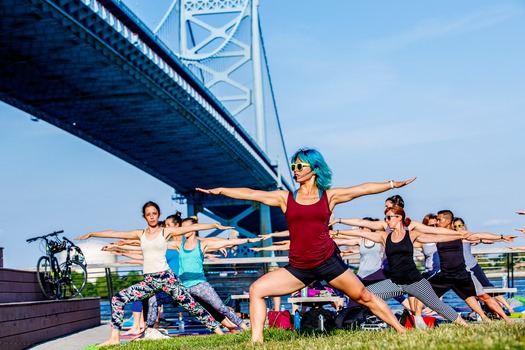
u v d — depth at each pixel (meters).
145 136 47.56
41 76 35.50
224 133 48.19
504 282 12.66
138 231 8.24
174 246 9.02
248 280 14.51
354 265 12.14
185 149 51.56
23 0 25.30
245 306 13.96
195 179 63.97
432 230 7.65
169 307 12.77
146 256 8.23
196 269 8.91
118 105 40.50
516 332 4.87
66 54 31.84
